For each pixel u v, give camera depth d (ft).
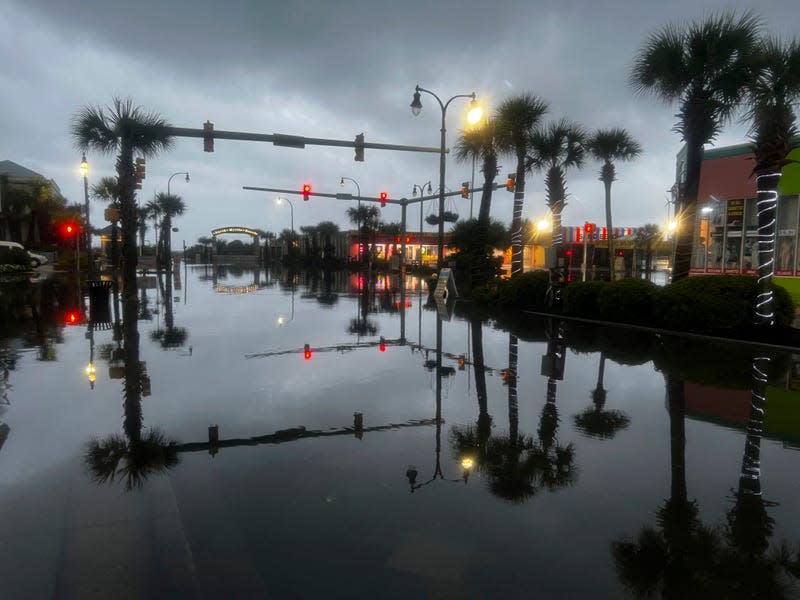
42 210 237.04
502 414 18.51
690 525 10.59
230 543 9.63
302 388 21.93
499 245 152.76
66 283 100.37
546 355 30.78
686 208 45.57
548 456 14.38
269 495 11.69
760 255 36.27
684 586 8.50
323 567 8.90
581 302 49.62
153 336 35.47
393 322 46.85
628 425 17.35
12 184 253.85
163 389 21.26
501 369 26.58
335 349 31.76
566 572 8.86
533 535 10.11
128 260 65.21
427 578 8.61
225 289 89.20
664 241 175.01
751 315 36.99
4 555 9.08
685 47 42.91
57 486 11.96
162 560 9.02
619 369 26.81
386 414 18.30
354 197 110.32
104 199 170.71
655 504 11.53
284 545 9.60
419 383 23.22
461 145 78.74
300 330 40.11
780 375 25.43
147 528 10.12
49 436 15.37
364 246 236.43
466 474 13.05
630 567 9.04
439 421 17.56
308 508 11.09
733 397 21.26
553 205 70.44
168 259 140.15
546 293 54.90
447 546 9.64
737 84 41.11
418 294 83.30
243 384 22.38
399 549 9.51
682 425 17.40
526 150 68.23
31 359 27.17
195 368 25.40
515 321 48.98
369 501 11.46
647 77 44.96
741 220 70.54
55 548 9.35
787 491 12.28
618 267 139.54
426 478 12.75
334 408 18.95
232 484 12.23
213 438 15.43
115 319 45.01
